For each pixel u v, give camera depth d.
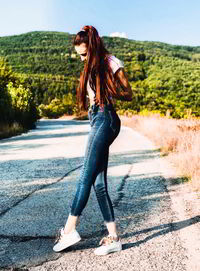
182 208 3.67
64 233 2.64
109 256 2.54
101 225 3.21
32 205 3.93
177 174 5.57
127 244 2.76
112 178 5.40
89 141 2.59
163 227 3.12
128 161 7.15
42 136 14.69
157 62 131.25
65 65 177.50
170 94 76.75
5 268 2.37
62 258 2.52
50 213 3.61
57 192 4.55
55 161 7.31
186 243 2.74
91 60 2.51
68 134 15.52
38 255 2.58
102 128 2.54
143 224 3.22
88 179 2.60
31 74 157.75
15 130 16.55
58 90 115.75
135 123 20.72
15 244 2.79
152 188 4.66
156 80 90.62
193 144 7.25
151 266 2.36
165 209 3.66
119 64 2.51
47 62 188.38
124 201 4.04
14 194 4.46
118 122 2.63
